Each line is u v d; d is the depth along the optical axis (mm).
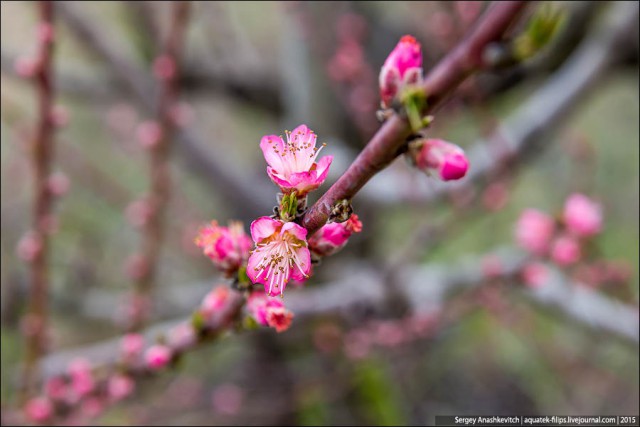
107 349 816
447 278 1042
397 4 1095
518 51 369
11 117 953
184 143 1075
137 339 583
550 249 750
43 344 707
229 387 1269
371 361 1061
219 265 425
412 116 370
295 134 398
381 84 383
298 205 385
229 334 476
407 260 933
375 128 1022
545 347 1278
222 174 1129
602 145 1835
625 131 1843
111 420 1006
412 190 910
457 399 1353
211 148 1133
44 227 630
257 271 390
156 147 722
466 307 1008
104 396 623
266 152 394
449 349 1437
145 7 975
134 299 764
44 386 755
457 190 867
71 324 1474
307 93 1023
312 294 959
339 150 971
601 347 1301
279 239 384
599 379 1283
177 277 1670
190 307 1207
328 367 1248
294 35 998
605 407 1295
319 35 967
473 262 1104
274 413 1205
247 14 1379
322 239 391
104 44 966
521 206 1722
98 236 1581
